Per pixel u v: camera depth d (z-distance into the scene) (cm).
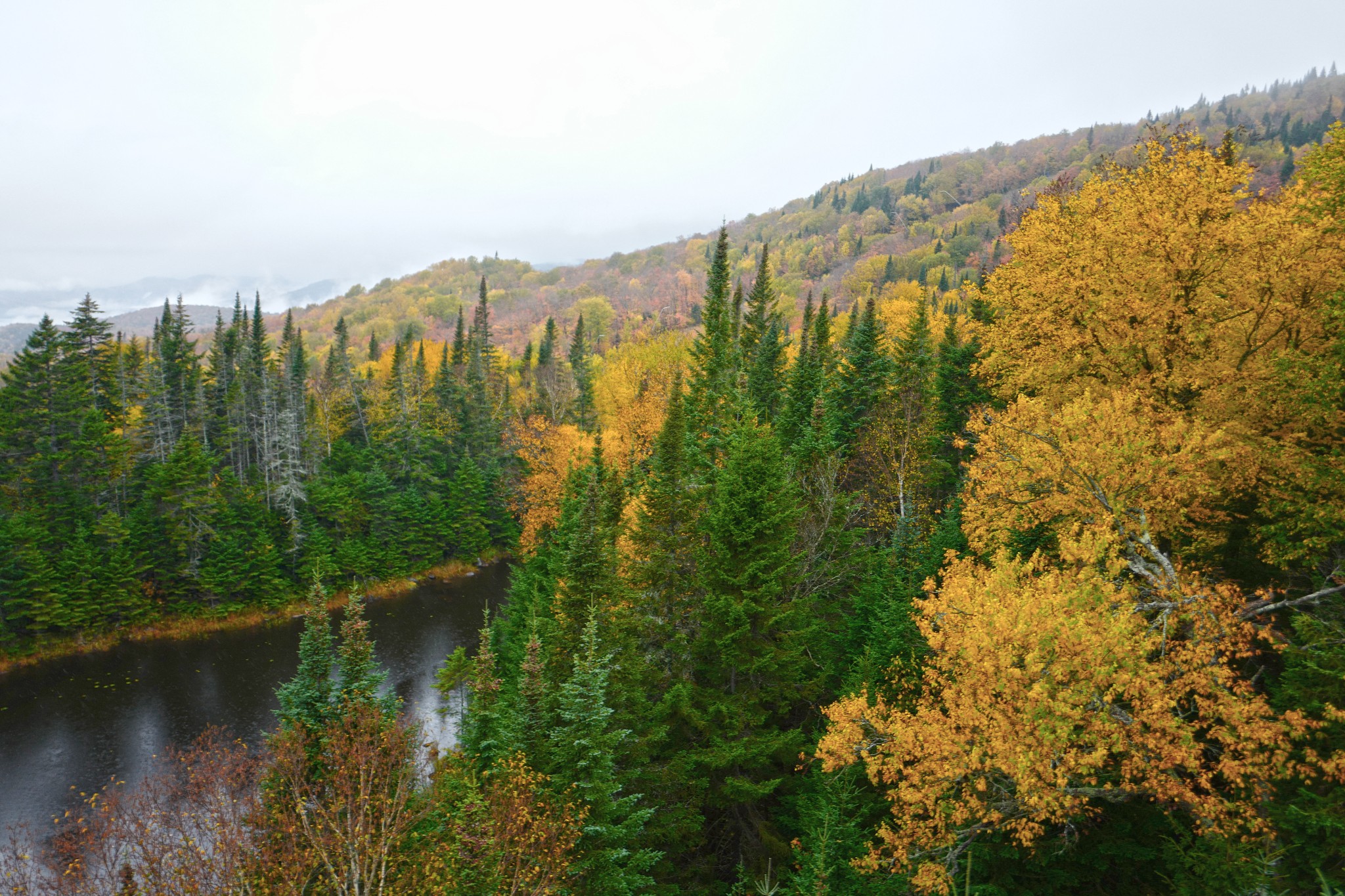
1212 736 1155
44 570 4994
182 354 7431
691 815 1900
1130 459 1413
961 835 1281
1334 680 1117
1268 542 1375
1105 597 1184
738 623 2044
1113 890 1412
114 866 2094
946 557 1476
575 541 2112
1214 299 1667
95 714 4184
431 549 7206
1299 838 1016
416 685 4547
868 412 3553
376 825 1583
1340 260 1438
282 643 5366
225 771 2066
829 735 1387
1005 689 1096
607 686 1831
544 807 1477
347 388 8856
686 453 2897
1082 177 2088
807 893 1469
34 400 5822
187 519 5769
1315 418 1327
